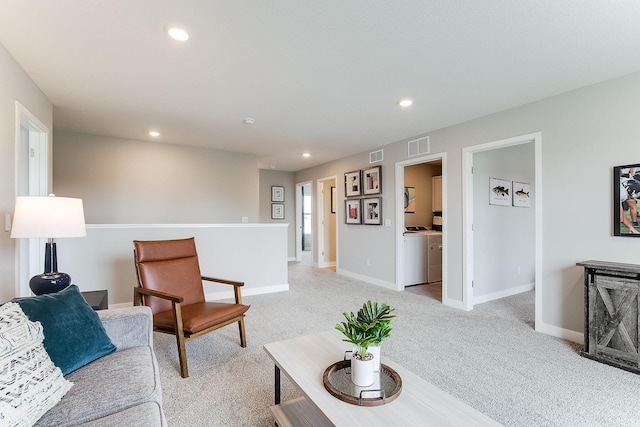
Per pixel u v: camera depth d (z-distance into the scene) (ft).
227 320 8.37
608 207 8.68
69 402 3.90
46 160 10.11
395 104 10.73
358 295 14.83
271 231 15.37
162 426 3.69
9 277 7.45
